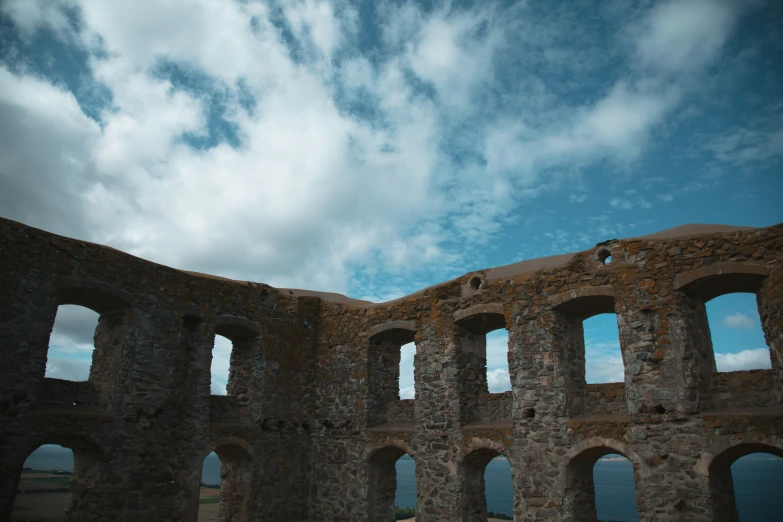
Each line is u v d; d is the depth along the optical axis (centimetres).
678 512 989
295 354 1584
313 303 1669
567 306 1232
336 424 1524
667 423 1037
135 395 1216
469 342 1402
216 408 1428
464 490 1265
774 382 1002
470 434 1280
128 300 1236
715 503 972
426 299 1453
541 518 1135
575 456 1127
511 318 1288
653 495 1018
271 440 1466
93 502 1130
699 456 993
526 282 1290
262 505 1407
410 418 1476
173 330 1322
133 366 1223
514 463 1195
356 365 1533
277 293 1602
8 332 1045
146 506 1201
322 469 1514
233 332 1508
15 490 1014
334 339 1606
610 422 1099
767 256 1010
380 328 1510
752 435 946
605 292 1164
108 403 1186
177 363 1321
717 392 1064
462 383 1347
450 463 1292
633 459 1052
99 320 1280
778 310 974
